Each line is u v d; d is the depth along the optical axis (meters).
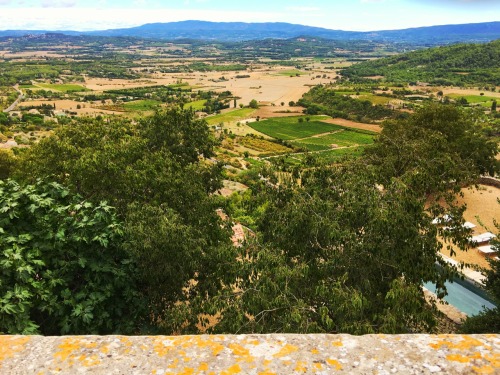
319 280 11.59
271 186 14.73
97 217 10.62
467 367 3.01
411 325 13.55
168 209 14.73
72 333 10.21
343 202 12.53
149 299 13.57
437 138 18.59
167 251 12.84
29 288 9.10
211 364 3.09
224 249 13.05
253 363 3.10
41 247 9.75
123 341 3.38
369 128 146.50
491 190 41.38
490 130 97.44
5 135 122.88
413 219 11.70
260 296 10.89
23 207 9.91
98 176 17.88
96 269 10.44
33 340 3.39
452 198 14.44
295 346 3.29
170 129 25.06
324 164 14.64
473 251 29.05
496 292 15.94
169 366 3.08
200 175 22.61
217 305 11.25
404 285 10.31
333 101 187.00
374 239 11.39
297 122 161.88
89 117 27.36
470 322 16.05
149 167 18.59
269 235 14.23
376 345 3.29
